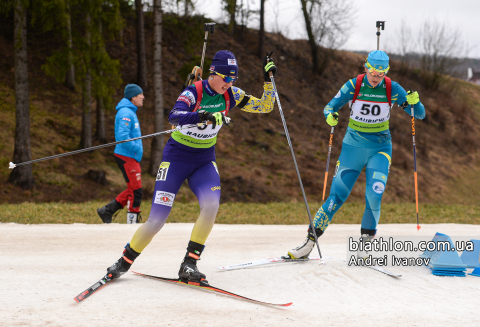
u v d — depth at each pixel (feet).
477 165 110.01
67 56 54.90
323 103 109.70
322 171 83.97
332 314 11.09
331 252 19.89
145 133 78.13
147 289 12.98
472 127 123.44
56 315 10.54
